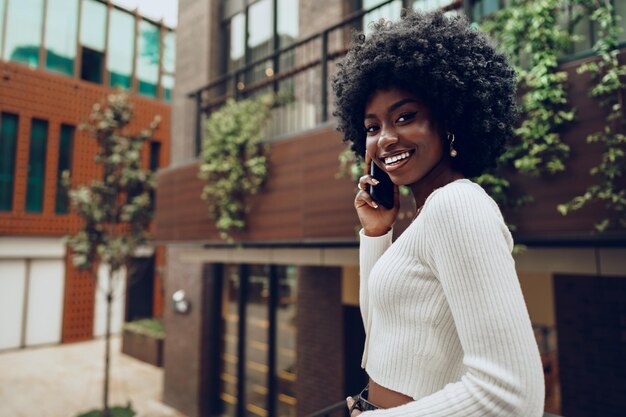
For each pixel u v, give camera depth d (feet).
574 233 8.28
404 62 2.83
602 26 8.49
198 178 19.02
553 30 8.99
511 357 1.89
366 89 3.14
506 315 1.94
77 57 43.29
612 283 11.98
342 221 12.74
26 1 40.63
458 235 2.11
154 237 23.85
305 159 14.12
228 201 16.39
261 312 23.02
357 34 3.49
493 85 3.07
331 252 13.84
